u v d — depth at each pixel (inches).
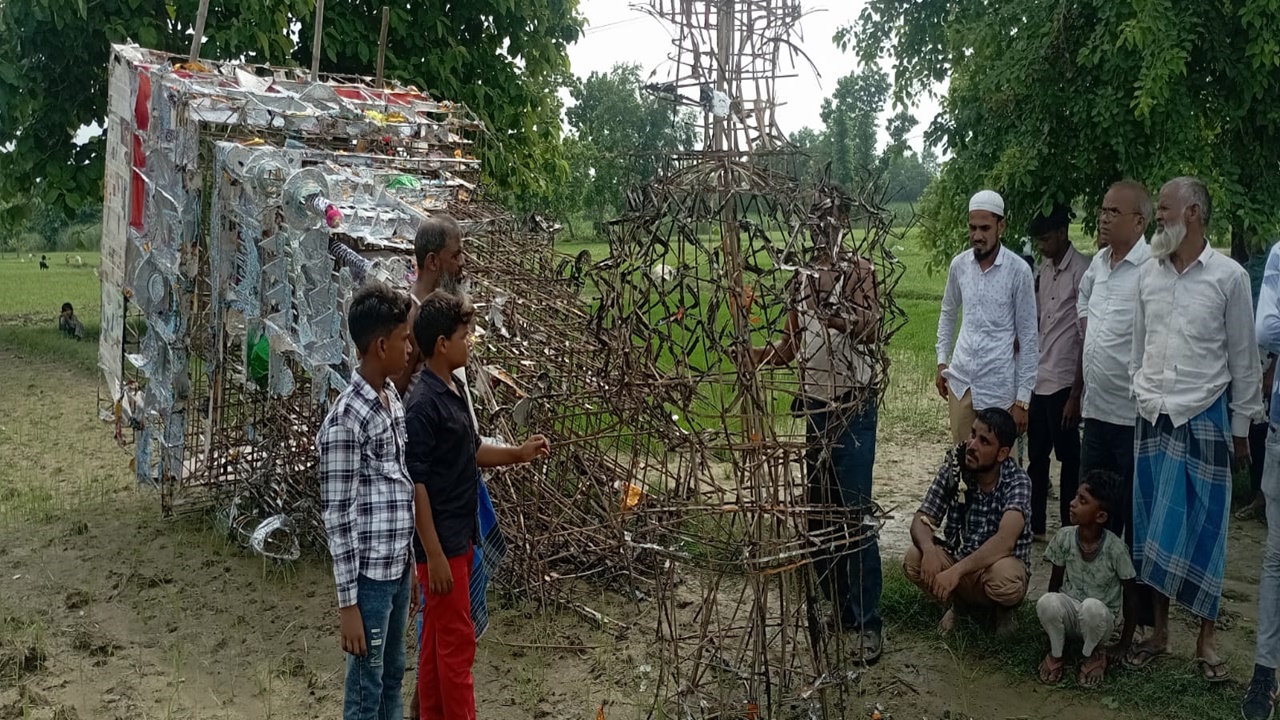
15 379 420.2
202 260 238.5
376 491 126.8
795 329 142.0
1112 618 164.2
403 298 128.9
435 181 237.5
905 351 483.8
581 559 213.5
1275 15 252.8
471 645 142.3
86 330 565.0
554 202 1159.6
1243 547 227.5
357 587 124.8
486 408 188.7
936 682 170.1
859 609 174.9
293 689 169.9
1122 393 187.5
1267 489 153.4
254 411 235.3
